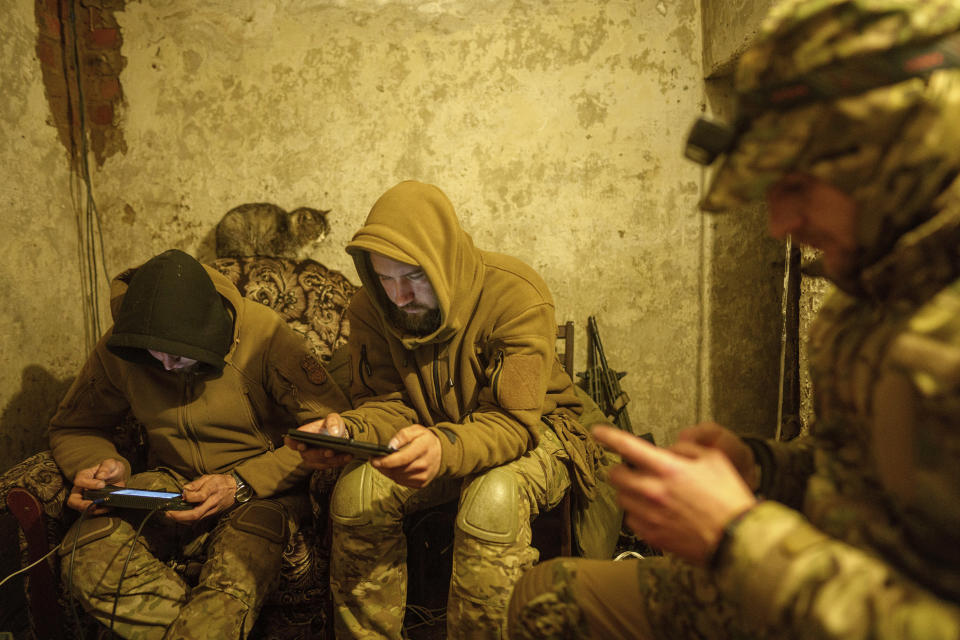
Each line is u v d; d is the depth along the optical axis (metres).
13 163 2.09
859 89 0.54
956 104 0.52
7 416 2.03
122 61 2.44
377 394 1.72
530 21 2.36
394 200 1.51
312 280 2.22
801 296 1.95
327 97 2.42
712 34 2.29
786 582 0.54
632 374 2.49
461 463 1.30
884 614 0.49
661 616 0.84
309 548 1.59
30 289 2.14
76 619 1.40
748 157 0.62
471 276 1.57
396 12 2.37
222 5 2.40
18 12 2.12
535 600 0.91
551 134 2.40
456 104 2.40
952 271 0.54
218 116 2.44
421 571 1.95
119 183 2.48
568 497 1.65
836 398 0.69
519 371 1.47
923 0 0.52
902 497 0.54
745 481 0.83
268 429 1.77
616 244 2.44
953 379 0.48
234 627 1.33
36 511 1.53
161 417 1.67
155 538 1.56
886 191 0.56
